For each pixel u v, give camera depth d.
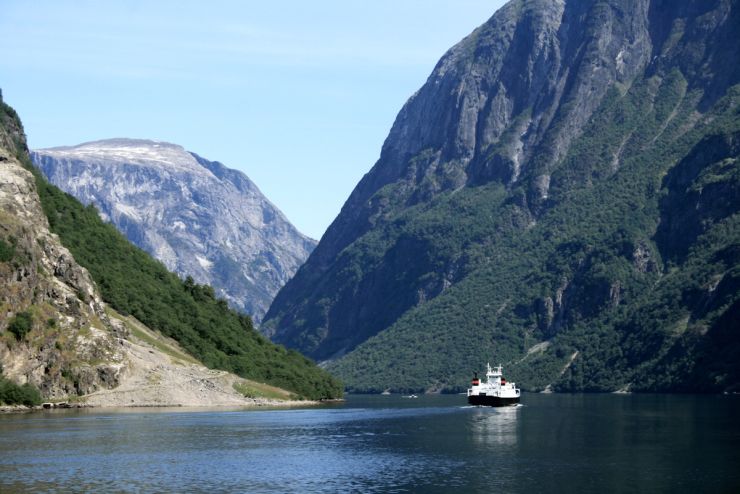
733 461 155.88
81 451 163.00
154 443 176.12
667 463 154.25
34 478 137.75
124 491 130.38
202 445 176.12
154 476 142.00
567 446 178.12
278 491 132.38
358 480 141.00
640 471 146.62
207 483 137.50
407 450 173.88
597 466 152.12
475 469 150.50
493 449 175.00
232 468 150.75
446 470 149.62
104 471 144.75
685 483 136.38
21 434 183.25
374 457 164.50
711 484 135.38
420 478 142.50
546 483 137.38
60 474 141.50
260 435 196.38
